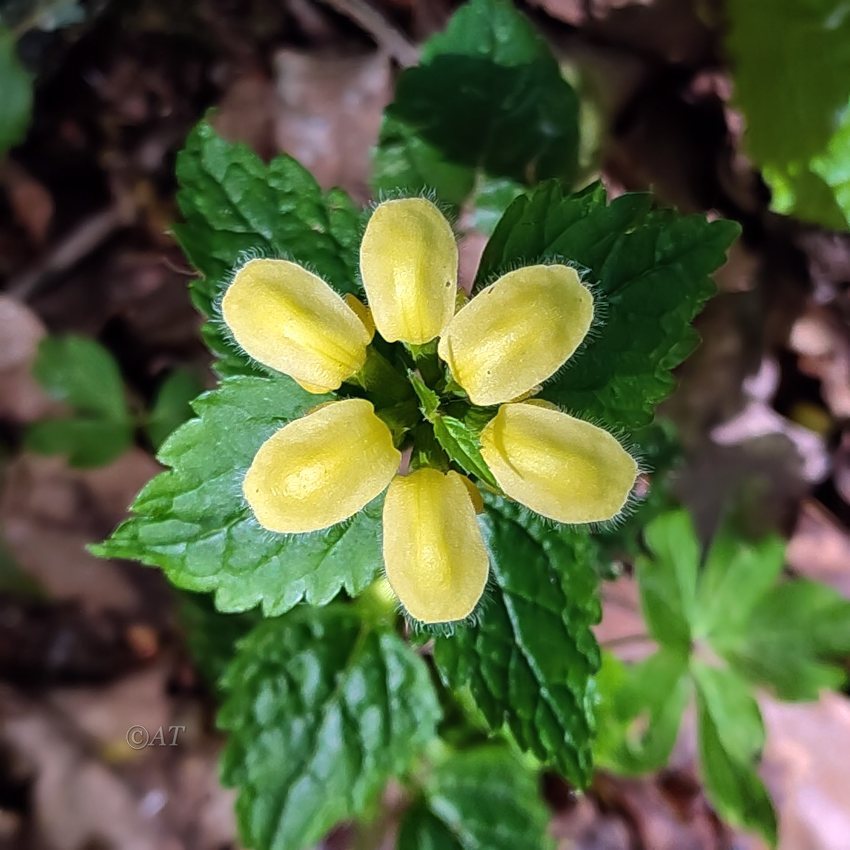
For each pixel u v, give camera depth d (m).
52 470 0.14
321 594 0.07
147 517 0.07
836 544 0.14
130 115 0.15
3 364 0.14
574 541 0.08
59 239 0.15
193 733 0.14
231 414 0.07
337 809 0.09
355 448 0.06
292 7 0.15
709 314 0.15
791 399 0.15
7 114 0.13
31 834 0.13
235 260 0.08
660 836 0.14
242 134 0.15
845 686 0.14
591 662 0.08
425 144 0.10
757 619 0.11
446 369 0.07
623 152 0.15
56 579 0.14
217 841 0.13
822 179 0.12
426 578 0.06
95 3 0.15
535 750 0.08
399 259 0.06
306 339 0.06
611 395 0.08
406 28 0.15
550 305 0.06
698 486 0.14
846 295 0.15
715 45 0.15
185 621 0.12
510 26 0.10
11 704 0.14
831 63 0.12
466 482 0.07
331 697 0.10
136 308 0.15
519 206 0.08
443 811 0.11
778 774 0.14
